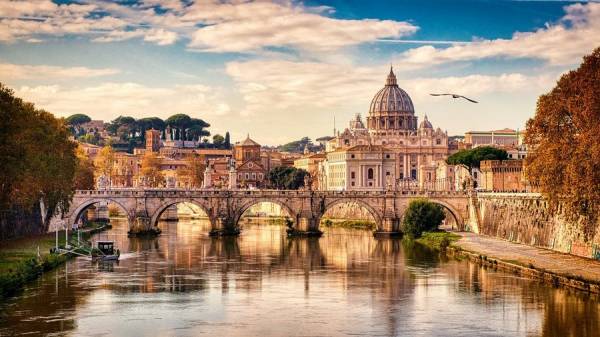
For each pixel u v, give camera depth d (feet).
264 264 604.49
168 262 612.70
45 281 507.71
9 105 553.64
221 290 483.51
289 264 604.08
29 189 635.25
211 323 395.75
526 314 407.64
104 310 422.41
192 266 590.55
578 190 514.68
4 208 614.34
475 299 447.01
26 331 376.68
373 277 533.14
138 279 521.65
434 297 456.45
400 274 543.80
